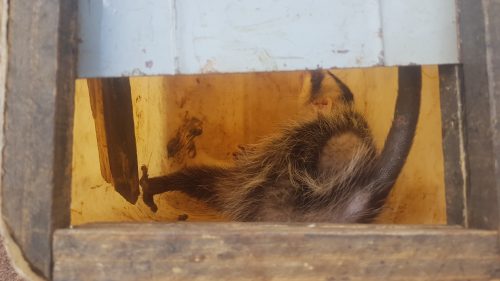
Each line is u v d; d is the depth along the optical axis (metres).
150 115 0.65
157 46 0.37
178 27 0.37
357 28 0.37
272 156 0.65
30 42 0.33
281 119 0.70
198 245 0.32
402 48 0.37
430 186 0.54
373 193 0.57
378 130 0.61
